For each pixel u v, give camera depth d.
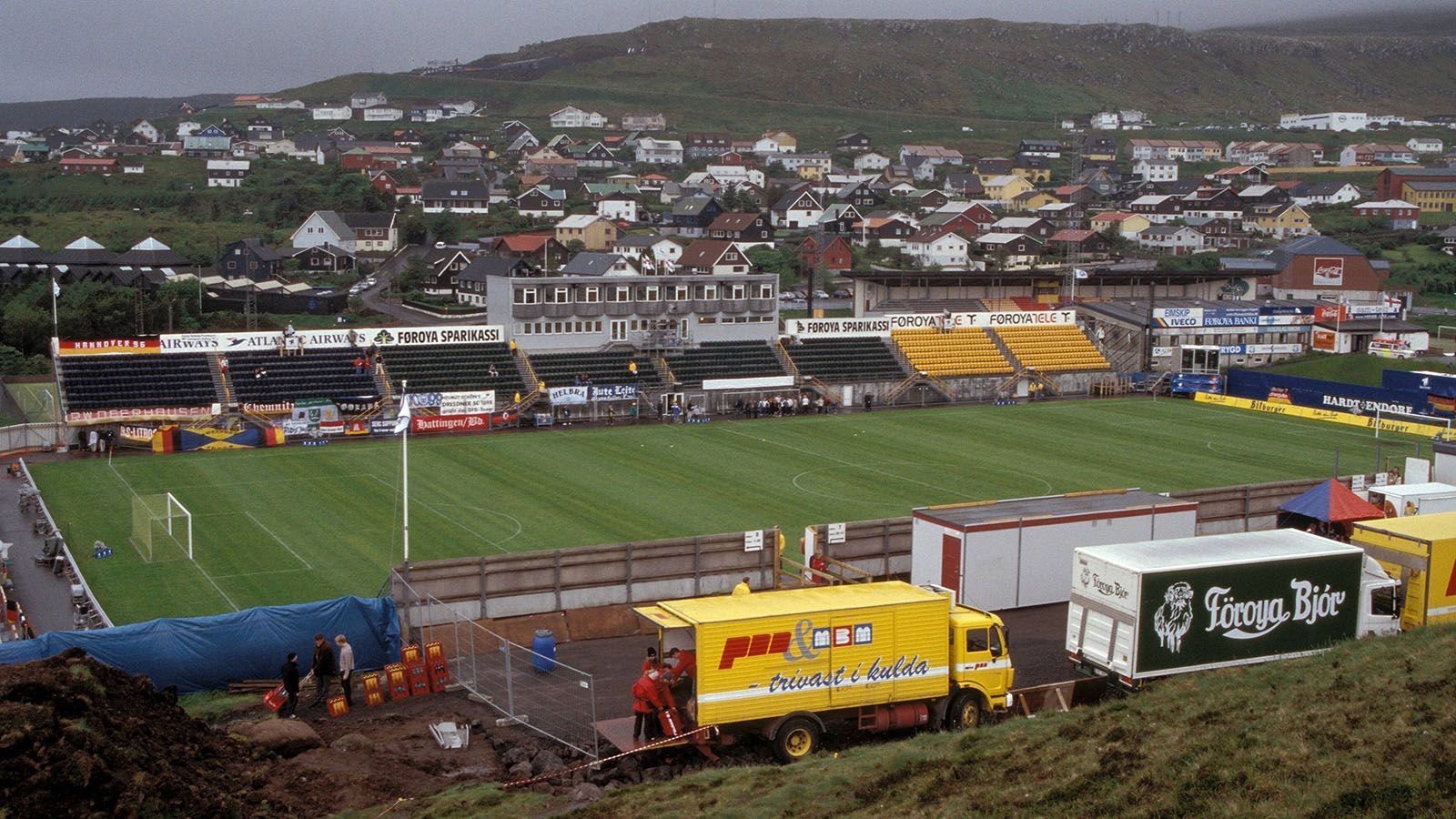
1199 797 26.97
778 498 73.00
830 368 112.62
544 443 90.94
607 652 46.94
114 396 90.81
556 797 32.25
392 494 73.50
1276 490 64.00
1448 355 137.50
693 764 35.06
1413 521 44.81
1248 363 129.50
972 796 28.86
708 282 112.75
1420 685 30.83
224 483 76.31
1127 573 38.28
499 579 49.47
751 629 34.56
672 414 102.25
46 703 29.06
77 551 60.81
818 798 29.97
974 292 137.25
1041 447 91.31
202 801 28.50
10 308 138.50
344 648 40.28
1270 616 39.81
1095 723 32.78
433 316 170.62
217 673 41.41
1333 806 25.67
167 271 175.88
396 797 32.38
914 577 52.31
